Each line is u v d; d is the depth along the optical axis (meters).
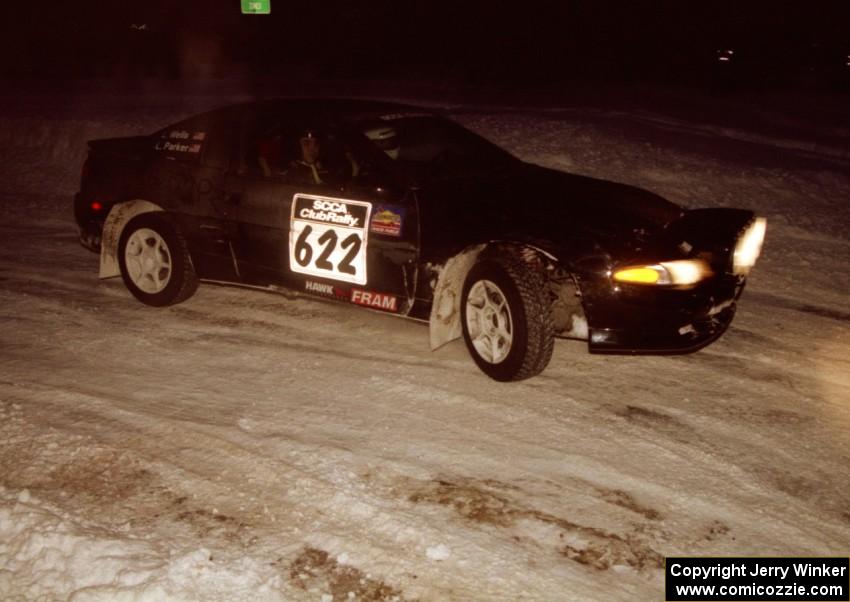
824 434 4.29
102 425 4.23
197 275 6.01
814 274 7.35
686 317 4.57
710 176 10.76
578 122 13.97
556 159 11.19
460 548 3.25
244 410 4.45
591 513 3.52
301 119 5.54
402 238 5.01
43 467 3.81
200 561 3.10
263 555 3.18
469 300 4.86
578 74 26.14
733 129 16.03
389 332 5.66
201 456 3.93
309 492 3.62
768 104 20.72
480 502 3.58
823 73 23.80
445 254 4.88
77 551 3.15
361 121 5.49
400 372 4.98
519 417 4.40
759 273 7.32
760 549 3.32
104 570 3.04
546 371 5.04
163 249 6.04
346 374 4.95
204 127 5.96
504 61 26.02
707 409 4.56
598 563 3.20
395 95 21.33
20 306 6.14
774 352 5.44
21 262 7.34
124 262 6.14
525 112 16.77
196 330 5.69
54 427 4.20
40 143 13.45
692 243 4.68
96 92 21.59
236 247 5.75
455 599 2.97
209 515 3.45
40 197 10.27
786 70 24.09
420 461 3.92
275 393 4.68
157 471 3.78
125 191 6.16
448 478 3.77
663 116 17.17
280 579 3.04
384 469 3.84
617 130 13.60
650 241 4.65
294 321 5.86
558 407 4.53
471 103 19.67
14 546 3.21
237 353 5.28
